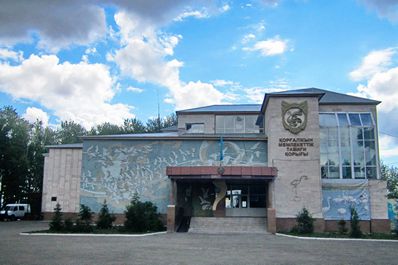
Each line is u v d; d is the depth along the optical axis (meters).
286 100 35.66
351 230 29.88
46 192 48.81
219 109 48.12
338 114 39.19
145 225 30.25
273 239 26.27
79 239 23.64
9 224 40.97
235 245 21.42
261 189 38.25
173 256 16.14
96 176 37.56
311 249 20.00
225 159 37.47
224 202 37.47
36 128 79.06
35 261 14.12
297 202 33.78
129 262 14.22
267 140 37.50
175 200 35.19
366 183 35.12
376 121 39.22
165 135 38.81
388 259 16.39
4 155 54.53
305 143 34.75
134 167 37.59
